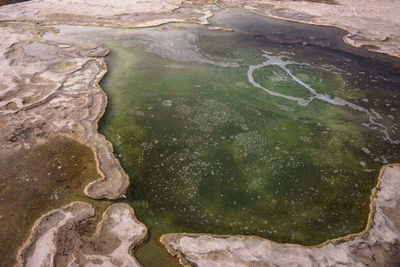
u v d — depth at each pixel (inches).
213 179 103.0
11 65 164.1
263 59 197.5
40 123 119.5
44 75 156.5
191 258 75.9
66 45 199.3
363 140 125.1
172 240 80.4
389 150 120.1
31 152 105.5
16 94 136.6
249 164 110.2
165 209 91.5
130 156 110.1
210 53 202.1
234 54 202.8
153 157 110.6
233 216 90.7
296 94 157.6
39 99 134.6
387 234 84.4
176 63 184.7
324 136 126.6
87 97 140.5
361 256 78.6
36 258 72.3
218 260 75.6
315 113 141.9
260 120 134.8
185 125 128.6
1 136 110.5
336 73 182.5
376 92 162.9
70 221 82.5
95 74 162.7
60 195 90.6
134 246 78.2
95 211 86.7
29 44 195.6
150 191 97.0
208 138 121.6
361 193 100.3
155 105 141.1
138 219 87.0
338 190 101.3
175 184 100.1
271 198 97.5
